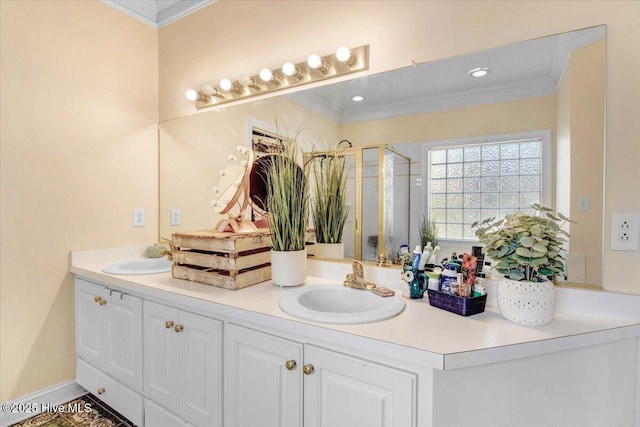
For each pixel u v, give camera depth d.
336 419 0.95
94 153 1.93
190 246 1.51
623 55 1.05
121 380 1.60
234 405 1.18
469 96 1.28
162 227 2.22
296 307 1.11
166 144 2.21
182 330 1.34
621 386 1.00
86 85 1.89
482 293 1.09
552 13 1.13
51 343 1.79
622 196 1.06
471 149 1.28
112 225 2.01
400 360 0.84
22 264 1.68
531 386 0.91
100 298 1.70
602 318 1.05
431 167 1.35
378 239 1.46
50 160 1.75
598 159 1.08
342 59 1.45
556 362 0.93
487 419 0.86
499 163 1.23
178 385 1.36
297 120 1.64
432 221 1.35
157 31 2.22
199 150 2.03
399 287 1.40
